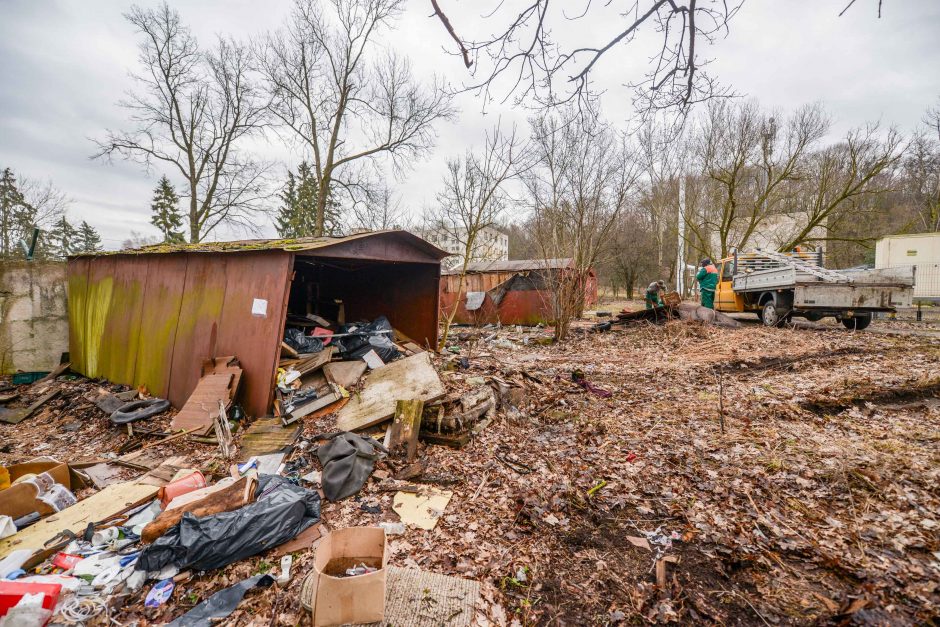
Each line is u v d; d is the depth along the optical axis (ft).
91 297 26.73
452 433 15.15
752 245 68.44
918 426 14.96
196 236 67.51
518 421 17.46
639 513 10.99
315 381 18.47
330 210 84.53
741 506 10.90
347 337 21.44
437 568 9.02
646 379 23.08
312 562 8.99
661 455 14.06
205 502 9.91
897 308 29.43
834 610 7.52
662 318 37.29
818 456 13.09
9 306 27.04
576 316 36.58
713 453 13.93
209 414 16.17
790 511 10.52
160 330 21.29
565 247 36.35
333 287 30.91
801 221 69.67
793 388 19.65
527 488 12.18
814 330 33.01
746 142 55.98
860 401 17.83
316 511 10.60
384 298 28.27
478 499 11.73
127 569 8.65
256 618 7.60
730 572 8.76
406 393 16.47
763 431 15.34
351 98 61.67
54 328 28.68
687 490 11.87
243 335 17.66
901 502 10.43
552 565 9.18
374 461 13.19
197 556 8.62
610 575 8.83
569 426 16.89
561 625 7.63
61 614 7.55
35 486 10.79
